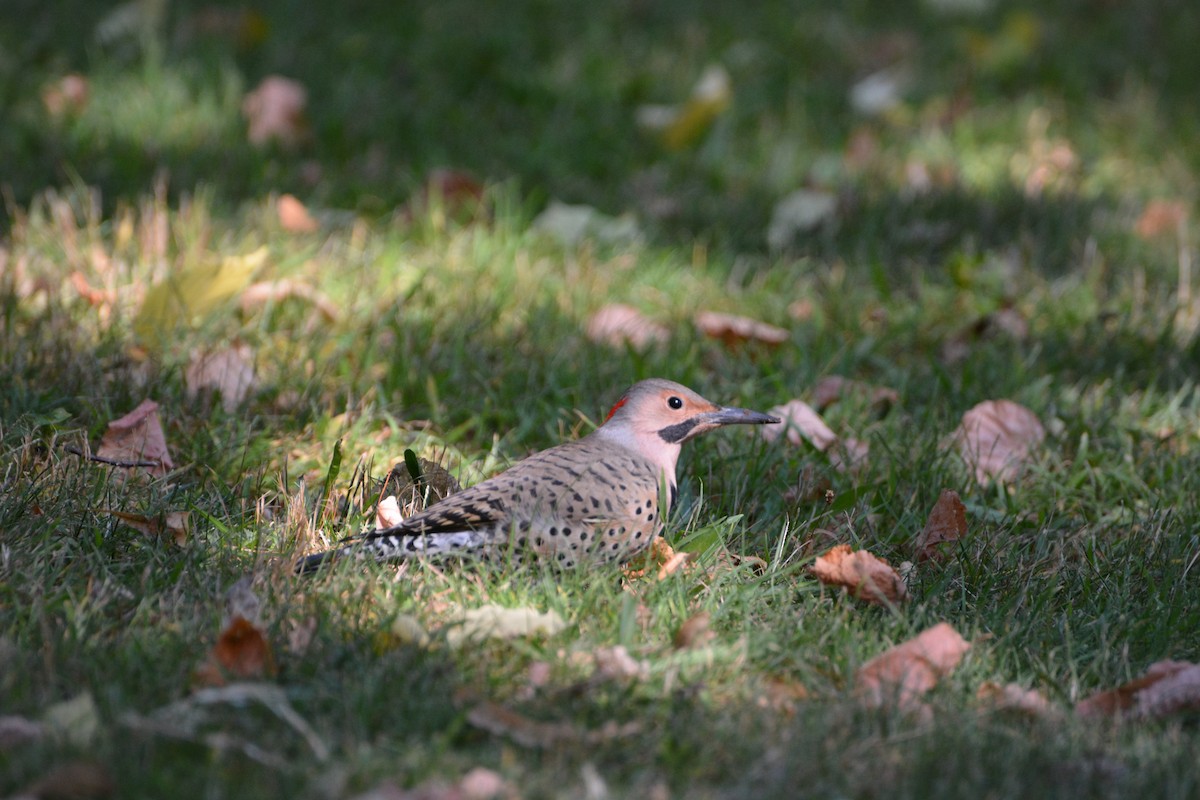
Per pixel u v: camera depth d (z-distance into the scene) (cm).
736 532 926
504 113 1762
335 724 662
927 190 1584
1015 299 1348
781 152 1708
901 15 2200
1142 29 2145
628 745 662
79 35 1822
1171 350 1254
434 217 1391
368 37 1906
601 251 1418
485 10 2055
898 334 1290
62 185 1416
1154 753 683
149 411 969
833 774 648
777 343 1246
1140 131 1805
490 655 731
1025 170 1688
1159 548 920
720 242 1464
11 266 1181
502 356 1170
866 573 839
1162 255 1487
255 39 1838
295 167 1534
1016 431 1088
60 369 1048
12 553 789
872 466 1020
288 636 736
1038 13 2202
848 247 1477
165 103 1606
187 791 590
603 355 1184
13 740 625
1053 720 713
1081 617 833
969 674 754
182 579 793
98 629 730
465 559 830
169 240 1291
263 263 1269
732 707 704
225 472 958
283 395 1076
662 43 2020
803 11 2159
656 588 822
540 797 607
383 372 1129
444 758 634
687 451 1024
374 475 973
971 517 970
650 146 1720
